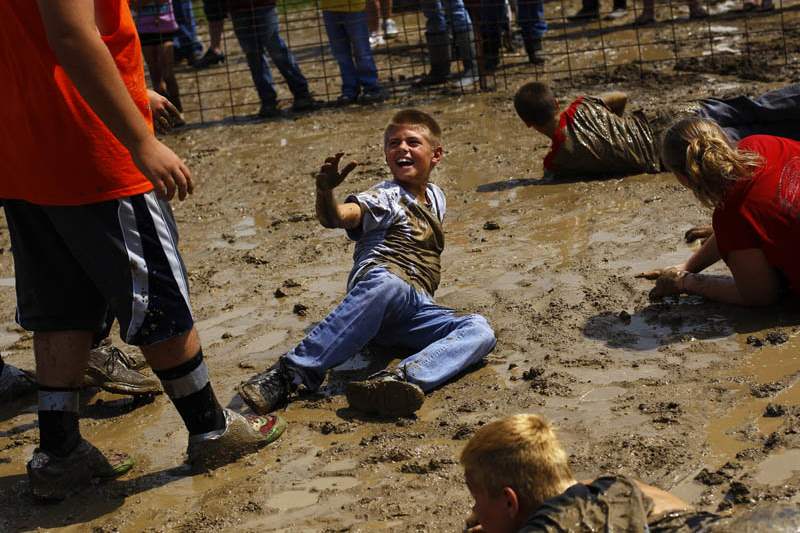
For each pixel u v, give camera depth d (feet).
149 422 29.76
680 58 68.64
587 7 84.12
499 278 37.19
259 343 34.32
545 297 34.88
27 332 37.68
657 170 47.55
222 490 25.26
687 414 26.09
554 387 28.45
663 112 47.73
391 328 31.42
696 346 29.91
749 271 30.68
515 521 17.52
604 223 41.65
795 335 29.68
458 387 29.43
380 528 22.80
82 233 23.98
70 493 25.79
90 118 23.27
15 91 23.18
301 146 60.95
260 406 28.81
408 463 25.34
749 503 21.99
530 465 17.34
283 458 26.53
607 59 71.87
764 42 70.54
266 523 23.63
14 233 24.90
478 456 17.66
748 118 45.70
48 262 24.84
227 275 41.27
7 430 30.42
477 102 65.62
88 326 25.59
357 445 26.71
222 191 53.98
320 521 23.38
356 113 67.15
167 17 70.03
